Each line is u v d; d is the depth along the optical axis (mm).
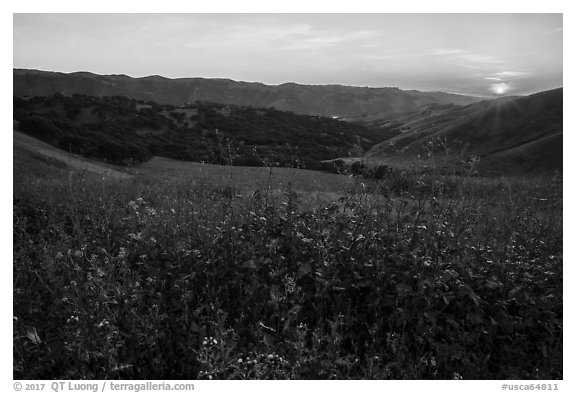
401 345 4133
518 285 5137
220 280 5043
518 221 6816
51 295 4625
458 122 89625
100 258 5234
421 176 6055
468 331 4684
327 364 3779
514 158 65625
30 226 7035
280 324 4438
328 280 4812
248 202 6211
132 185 10445
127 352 4031
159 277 4945
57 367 3984
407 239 5449
